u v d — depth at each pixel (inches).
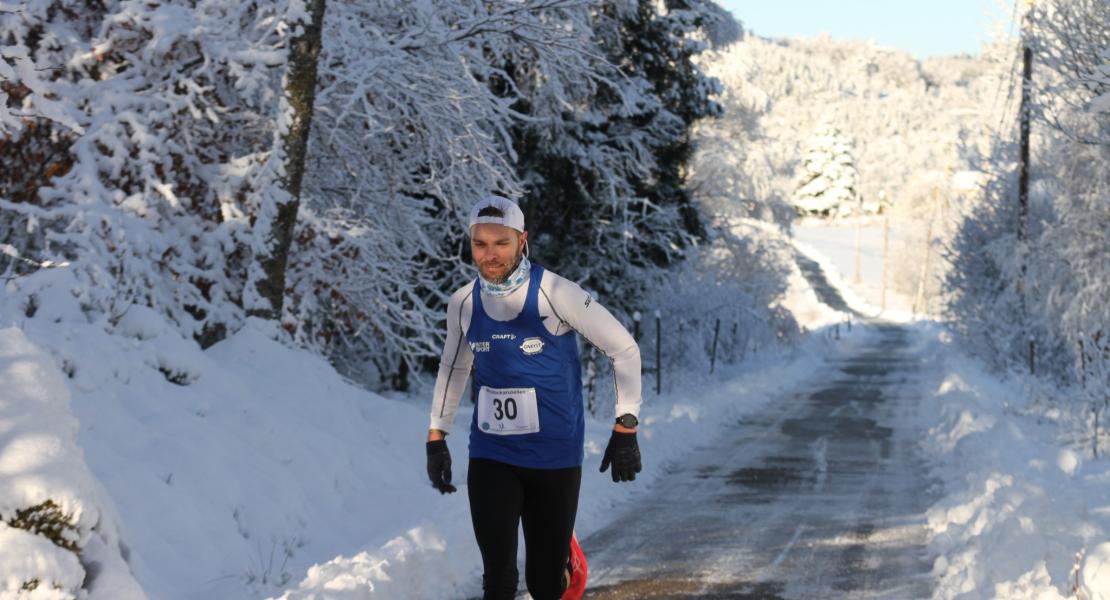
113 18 341.4
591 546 299.7
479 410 166.2
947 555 282.2
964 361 1171.9
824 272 3774.6
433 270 546.6
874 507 370.6
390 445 353.1
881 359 1553.9
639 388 161.8
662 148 898.1
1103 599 199.8
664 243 920.9
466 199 477.7
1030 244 861.8
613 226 848.9
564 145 763.4
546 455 163.9
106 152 339.3
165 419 255.4
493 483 164.4
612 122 819.4
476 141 454.3
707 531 323.6
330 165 482.9
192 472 237.3
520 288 159.3
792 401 874.1
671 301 1155.3
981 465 426.3
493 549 162.6
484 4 474.0
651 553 290.2
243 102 407.8
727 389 860.0
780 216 1605.6
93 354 258.4
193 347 305.6
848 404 842.8
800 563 278.1
